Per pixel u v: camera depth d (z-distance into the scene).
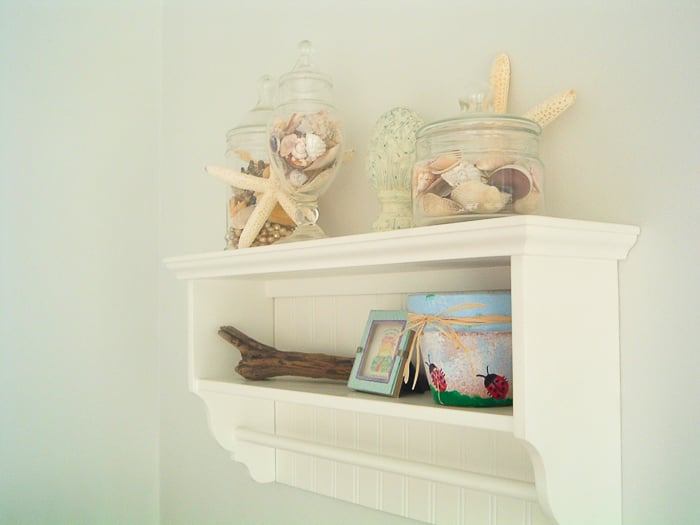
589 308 0.82
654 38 0.84
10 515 1.56
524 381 0.74
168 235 1.72
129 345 1.70
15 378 1.58
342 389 1.05
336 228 1.24
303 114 1.05
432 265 0.92
